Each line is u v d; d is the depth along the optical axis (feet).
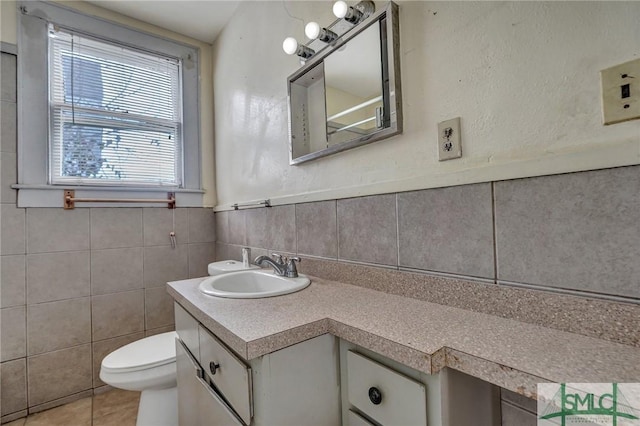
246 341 2.25
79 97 6.45
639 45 1.90
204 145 7.94
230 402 2.69
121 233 6.72
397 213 3.34
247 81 6.32
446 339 2.09
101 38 6.65
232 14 6.92
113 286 6.61
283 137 5.22
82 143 6.47
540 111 2.33
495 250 2.57
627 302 1.94
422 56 3.12
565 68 2.21
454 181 2.83
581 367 1.65
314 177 4.55
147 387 4.54
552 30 2.27
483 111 2.66
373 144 3.65
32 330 5.78
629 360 1.73
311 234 4.55
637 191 1.91
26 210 5.78
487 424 2.30
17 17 5.81
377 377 2.32
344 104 3.95
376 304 3.02
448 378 1.98
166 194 7.31
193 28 7.45
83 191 6.33
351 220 3.90
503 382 1.70
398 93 3.29
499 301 2.54
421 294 3.11
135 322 6.82
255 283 4.74
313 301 3.20
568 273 2.19
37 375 5.80
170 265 7.30
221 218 7.55
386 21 3.37
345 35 3.89
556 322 2.23
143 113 7.19
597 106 2.07
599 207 2.05
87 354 6.28
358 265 3.79
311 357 2.59
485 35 2.64
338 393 2.73
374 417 2.34
